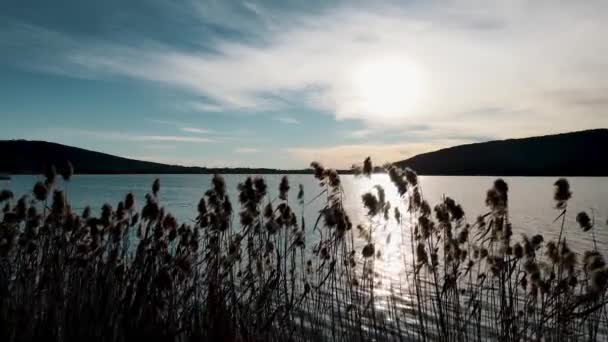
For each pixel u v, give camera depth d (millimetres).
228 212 7617
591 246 29469
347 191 112812
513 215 58062
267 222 7992
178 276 7629
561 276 7531
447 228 7988
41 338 6512
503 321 7605
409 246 19734
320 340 7805
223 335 6551
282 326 7691
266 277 8289
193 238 7773
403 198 7988
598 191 104500
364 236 8453
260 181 7660
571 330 7719
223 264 7605
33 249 7547
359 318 8336
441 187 156250
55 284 6906
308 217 48406
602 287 6738
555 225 45719
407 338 8211
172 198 88375
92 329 6551
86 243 7863
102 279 7078
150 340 6527
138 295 6789
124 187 142875
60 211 7289
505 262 7594
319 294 8609
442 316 7926
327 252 8203
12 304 6801
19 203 7609
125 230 7895
